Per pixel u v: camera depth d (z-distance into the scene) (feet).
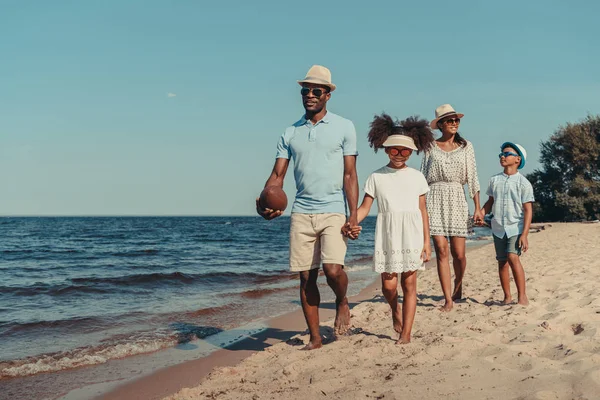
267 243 104.94
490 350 12.83
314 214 14.44
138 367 16.05
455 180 19.98
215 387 12.35
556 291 21.57
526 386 9.97
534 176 131.13
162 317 23.99
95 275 44.37
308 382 11.89
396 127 15.66
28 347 18.63
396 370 11.80
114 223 299.99
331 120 14.69
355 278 38.11
